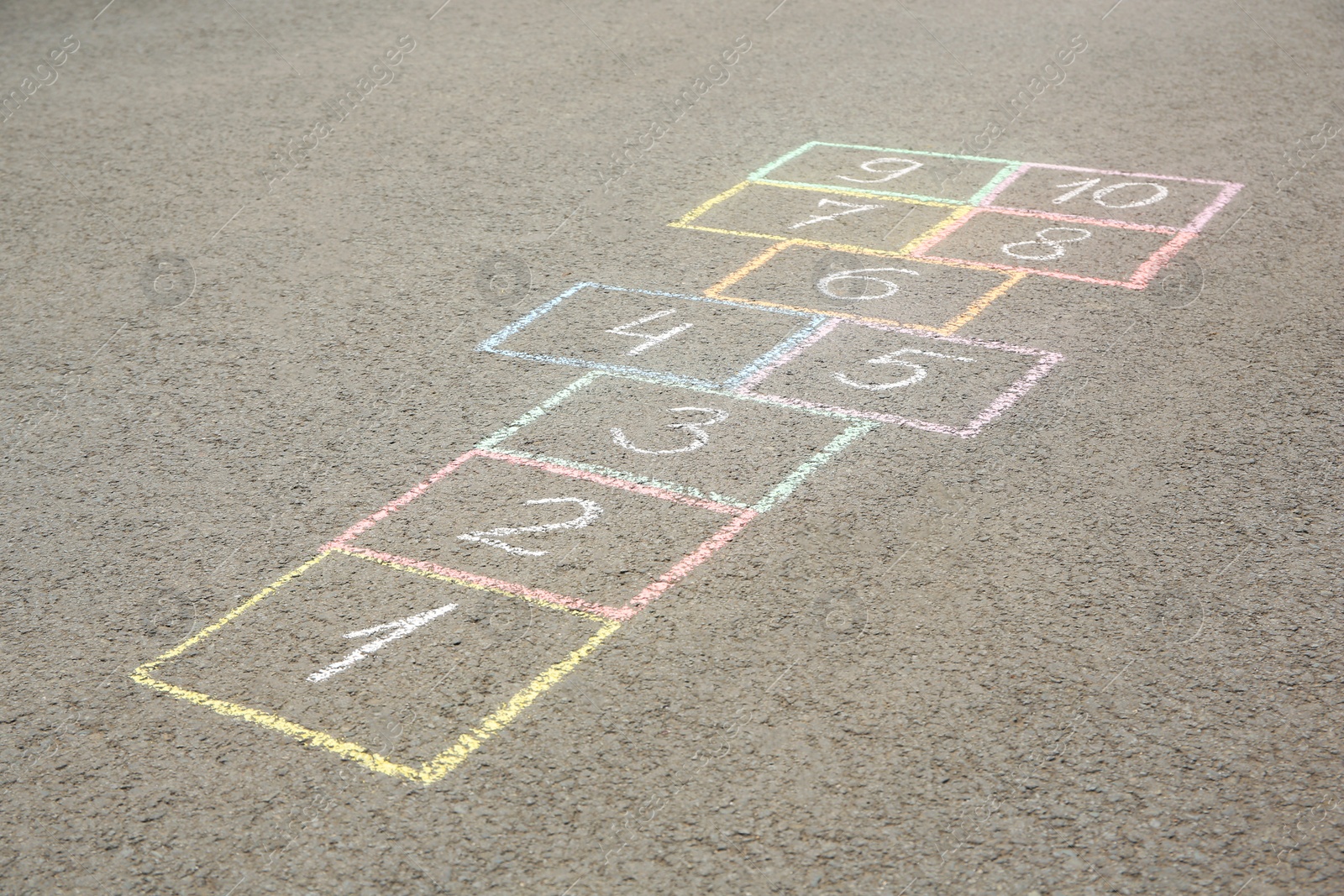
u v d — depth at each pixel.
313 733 4.03
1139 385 5.74
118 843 3.68
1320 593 4.39
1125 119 8.98
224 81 10.86
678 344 6.34
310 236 7.91
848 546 4.77
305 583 4.73
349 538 4.98
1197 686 4.02
